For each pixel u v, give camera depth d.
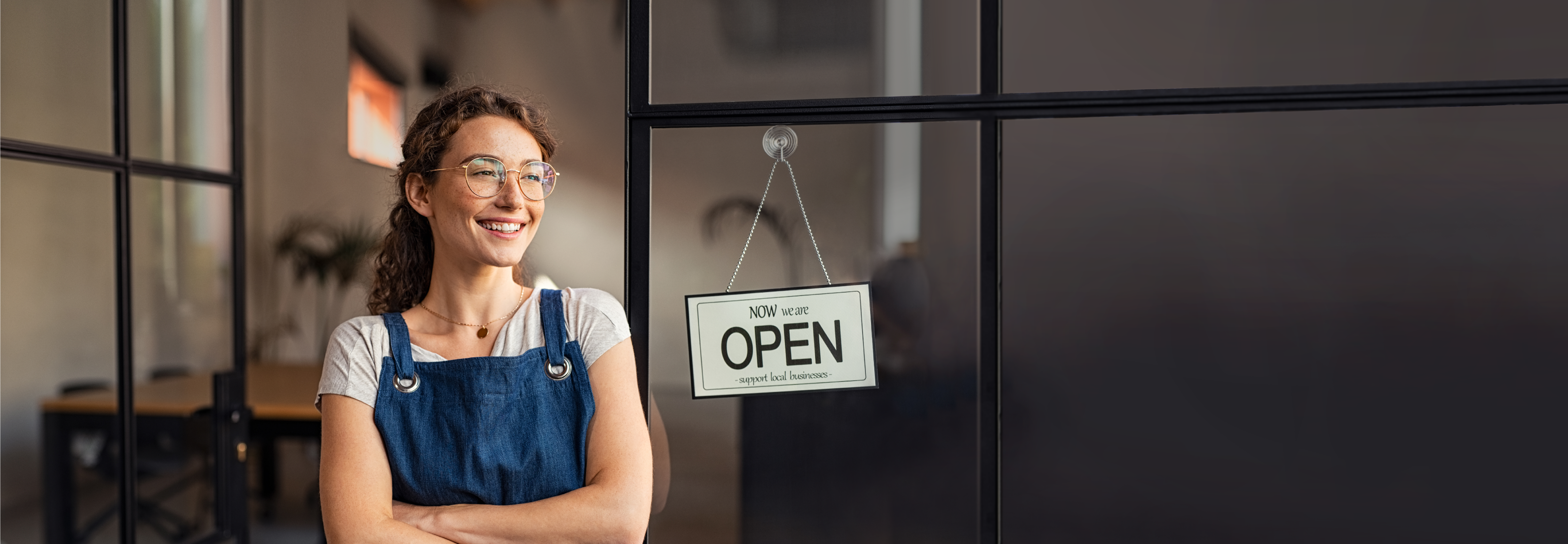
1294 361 1.59
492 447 1.18
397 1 5.93
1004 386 1.65
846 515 1.66
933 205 1.64
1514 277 1.52
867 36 1.65
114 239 2.57
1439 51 1.53
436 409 1.19
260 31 5.92
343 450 1.16
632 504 1.19
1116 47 1.61
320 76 5.94
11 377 3.60
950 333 1.64
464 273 1.24
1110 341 1.63
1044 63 1.62
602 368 1.24
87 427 3.57
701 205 1.65
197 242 4.30
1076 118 1.62
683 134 1.66
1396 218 1.55
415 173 1.23
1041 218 1.63
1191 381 1.61
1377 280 1.56
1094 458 1.64
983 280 1.63
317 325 6.11
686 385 1.65
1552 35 1.50
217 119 3.24
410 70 5.96
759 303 1.52
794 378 1.52
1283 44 1.57
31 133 2.79
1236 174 1.59
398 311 1.34
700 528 1.67
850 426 1.66
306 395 4.14
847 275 1.65
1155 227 1.61
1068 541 1.65
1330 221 1.57
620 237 6.16
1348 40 1.55
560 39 6.11
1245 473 1.61
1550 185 1.50
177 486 3.94
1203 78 1.59
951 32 1.64
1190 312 1.61
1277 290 1.59
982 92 1.63
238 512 3.19
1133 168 1.61
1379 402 1.57
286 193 6.00
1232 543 1.62
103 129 2.70
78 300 3.71
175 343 4.16
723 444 1.67
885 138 1.64
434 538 1.14
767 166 1.65
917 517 1.65
